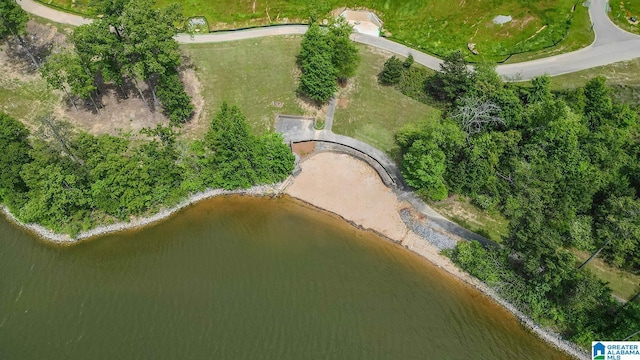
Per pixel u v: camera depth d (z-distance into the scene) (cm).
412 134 9019
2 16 9462
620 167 8525
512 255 8006
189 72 10519
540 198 8231
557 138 8519
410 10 11481
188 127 9719
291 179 9238
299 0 11569
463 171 8519
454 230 8450
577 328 7081
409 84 10362
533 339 7275
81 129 9619
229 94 10256
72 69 8619
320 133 9825
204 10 11512
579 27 11006
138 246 8350
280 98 10244
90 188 8431
